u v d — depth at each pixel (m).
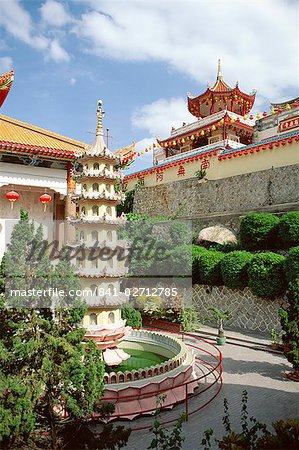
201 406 11.65
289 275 19.45
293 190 28.88
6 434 6.21
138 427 10.33
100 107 14.41
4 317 7.30
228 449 6.72
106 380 11.44
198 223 33.78
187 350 14.54
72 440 7.24
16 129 27.00
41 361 7.07
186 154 39.88
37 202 27.00
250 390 13.02
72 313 7.79
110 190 14.03
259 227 25.19
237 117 40.84
